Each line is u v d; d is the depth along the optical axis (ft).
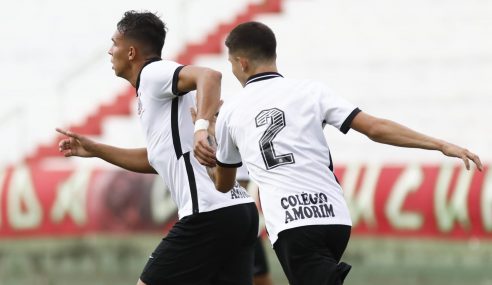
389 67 171.12
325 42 181.98
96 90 201.98
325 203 52.13
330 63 177.78
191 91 60.95
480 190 118.42
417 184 124.16
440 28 172.55
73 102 201.57
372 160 157.38
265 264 81.05
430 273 118.01
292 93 53.26
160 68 58.29
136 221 141.79
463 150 48.37
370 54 175.11
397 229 125.29
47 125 199.93
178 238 61.72
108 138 186.50
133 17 61.52
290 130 52.49
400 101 165.78
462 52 166.91
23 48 211.61
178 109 59.82
